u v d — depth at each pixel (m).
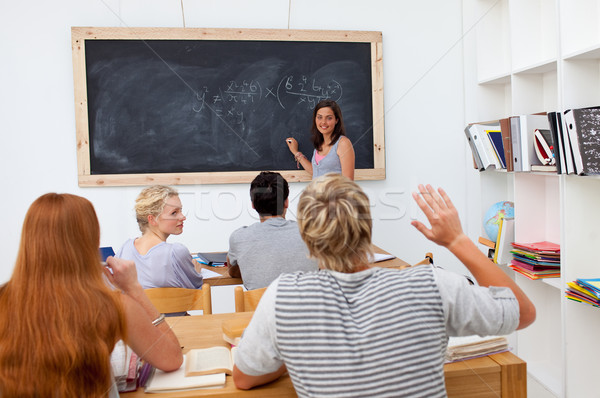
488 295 0.83
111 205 2.72
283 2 2.81
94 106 2.67
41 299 0.81
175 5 2.73
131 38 2.68
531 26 2.22
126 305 0.93
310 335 0.77
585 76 1.79
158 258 1.63
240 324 1.14
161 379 0.96
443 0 2.84
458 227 0.92
